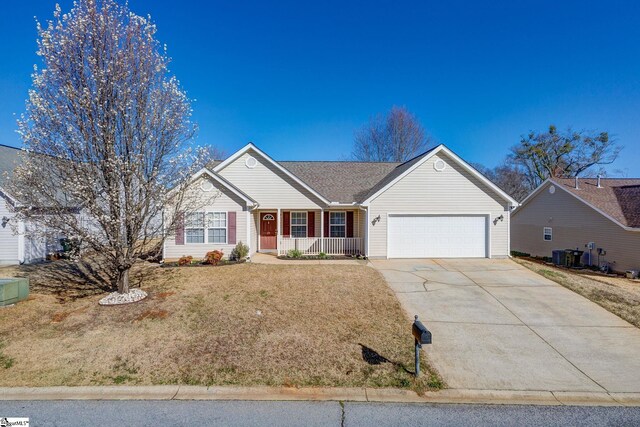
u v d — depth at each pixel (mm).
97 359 6238
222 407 4883
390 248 15953
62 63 8195
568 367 6098
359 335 7355
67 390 5285
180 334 7305
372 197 15828
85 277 11516
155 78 9109
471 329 7750
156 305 8914
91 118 8203
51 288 10414
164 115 9102
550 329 7781
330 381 5594
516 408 4906
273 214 17984
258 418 4609
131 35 8672
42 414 4672
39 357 6293
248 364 6098
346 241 16766
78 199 8328
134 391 5281
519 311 8883
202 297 9586
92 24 8305
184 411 4773
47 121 8141
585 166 35312
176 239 14984
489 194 16172
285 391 5320
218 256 13766
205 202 12844
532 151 37281
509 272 13016
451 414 4742
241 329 7574
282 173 16859
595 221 17141
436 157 16109
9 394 5184
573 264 17312
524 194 39438
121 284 9305
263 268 12984
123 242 8984
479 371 5934
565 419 4641
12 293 8898
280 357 6355
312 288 10461
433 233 16094
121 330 7461
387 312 8703
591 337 7379
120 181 8602
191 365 6055
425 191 16062
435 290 10562
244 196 15125
